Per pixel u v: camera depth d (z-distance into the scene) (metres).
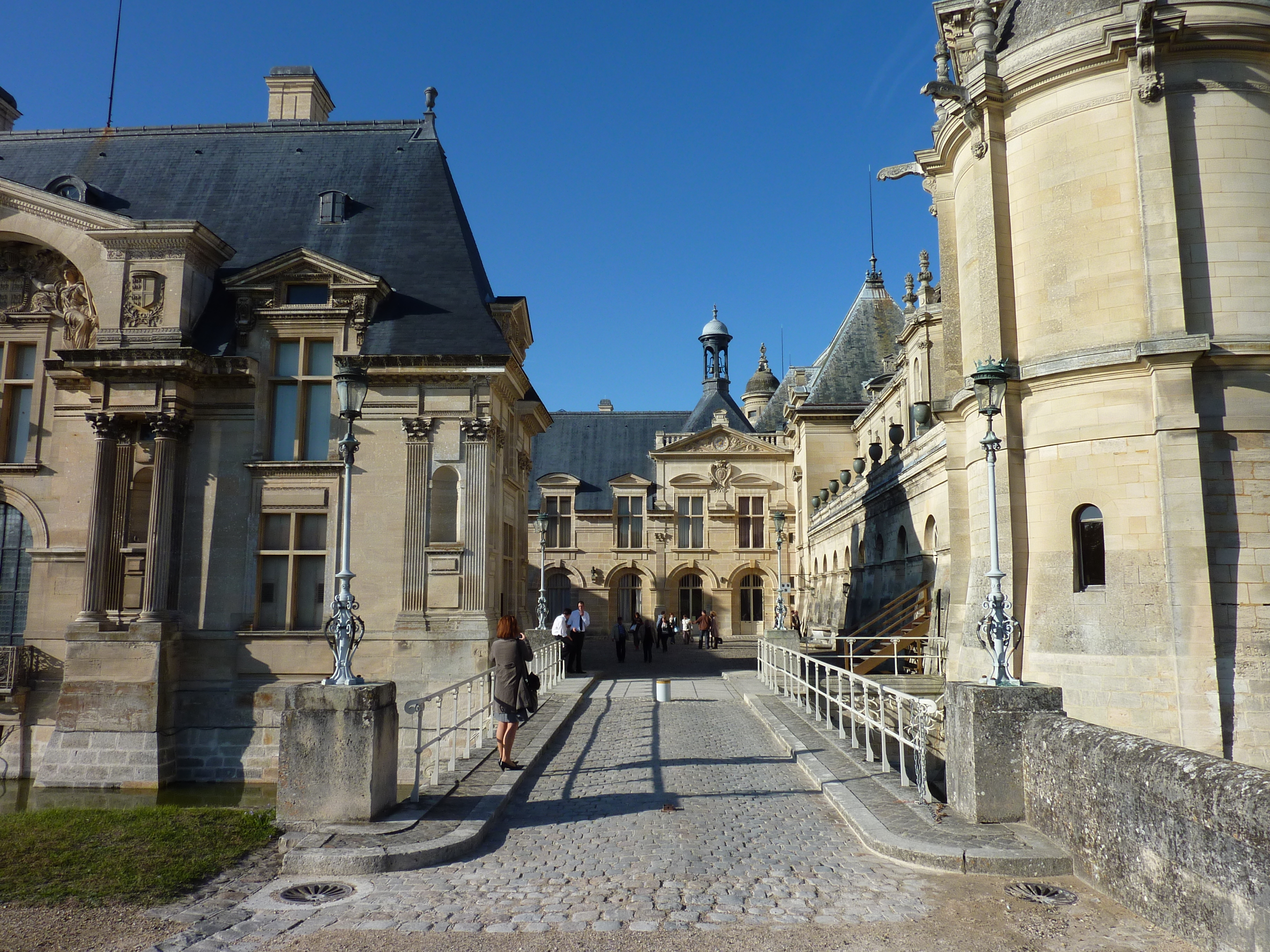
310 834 8.85
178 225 21.84
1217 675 14.41
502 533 24.27
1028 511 16.69
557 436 56.88
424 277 23.67
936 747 16.28
